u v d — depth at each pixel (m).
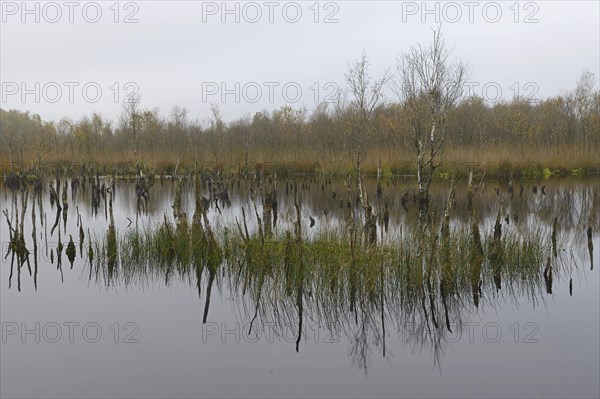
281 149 41.12
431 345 8.26
